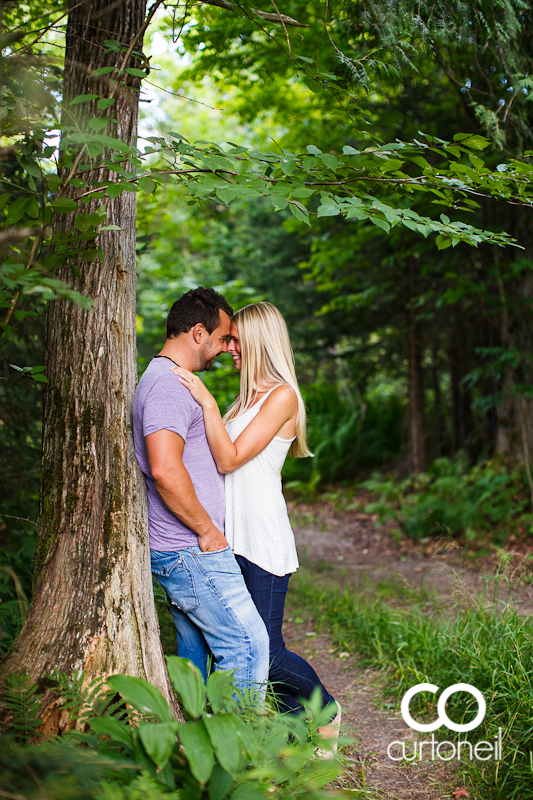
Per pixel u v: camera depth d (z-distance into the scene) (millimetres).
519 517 5738
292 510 8156
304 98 5480
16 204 1589
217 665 2064
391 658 3264
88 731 1631
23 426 3270
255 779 1410
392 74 2768
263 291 9711
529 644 2594
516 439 6262
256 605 2188
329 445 9406
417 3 2688
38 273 1403
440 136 5555
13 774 1213
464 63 4023
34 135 1621
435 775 2266
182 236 13039
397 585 4762
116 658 1800
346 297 7945
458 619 3098
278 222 8875
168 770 1359
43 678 1694
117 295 1950
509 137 3748
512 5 3322
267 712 1726
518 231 5840
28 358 3096
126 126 1931
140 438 1972
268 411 2211
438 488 6512
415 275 7836
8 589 2516
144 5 2014
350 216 1691
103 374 1913
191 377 2021
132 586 1896
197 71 3949
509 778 2119
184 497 1871
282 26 2176
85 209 1893
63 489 1889
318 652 3613
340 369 10477
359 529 6953
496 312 6395
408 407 8812
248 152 1823
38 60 1873
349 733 2605
